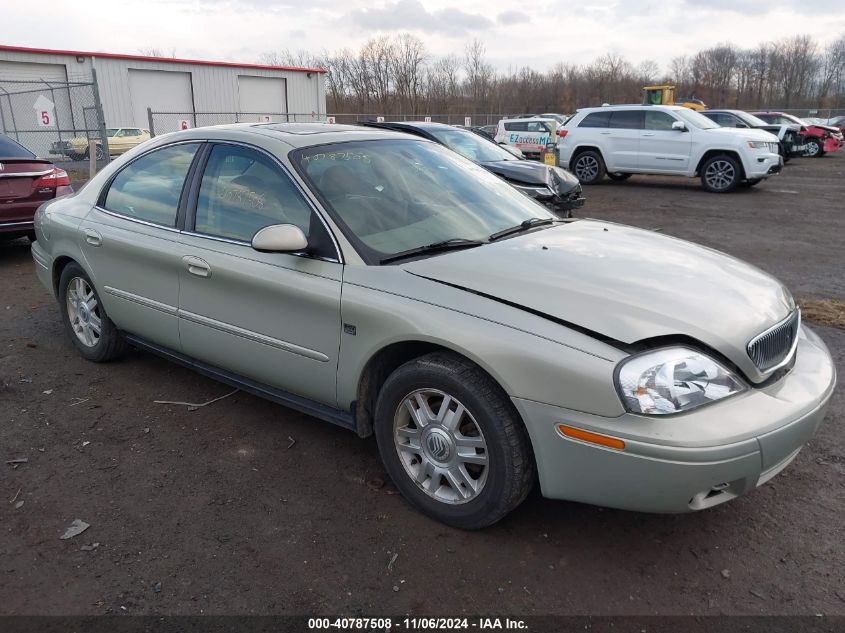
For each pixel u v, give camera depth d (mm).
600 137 16281
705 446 2250
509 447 2527
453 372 2621
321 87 37781
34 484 3146
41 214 4805
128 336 4258
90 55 28109
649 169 15812
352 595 2438
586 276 2750
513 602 2400
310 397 3219
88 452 3436
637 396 2277
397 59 53844
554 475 2467
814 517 2881
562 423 2375
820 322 5438
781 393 2549
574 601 2404
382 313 2756
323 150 3422
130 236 3883
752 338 2531
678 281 2793
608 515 2902
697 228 10414
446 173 3771
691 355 2379
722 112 22656
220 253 3381
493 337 2488
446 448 2744
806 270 7582
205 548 2691
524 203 3893
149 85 30547
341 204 3139
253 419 3801
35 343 5012
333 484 3152
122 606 2381
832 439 3529
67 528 2816
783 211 12156
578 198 9000
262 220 3291
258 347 3307
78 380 4328
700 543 2719
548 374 2379
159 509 2953
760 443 2328
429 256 2979
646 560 2617
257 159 3406
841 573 2539
